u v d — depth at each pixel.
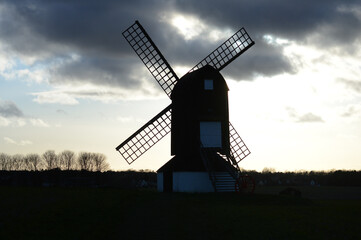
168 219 25.16
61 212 25.95
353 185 146.12
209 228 22.94
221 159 42.19
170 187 43.72
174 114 44.91
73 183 67.12
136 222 24.22
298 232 22.39
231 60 47.22
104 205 29.42
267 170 194.00
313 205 34.81
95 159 136.38
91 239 20.20
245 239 20.97
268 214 27.12
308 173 178.12
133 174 103.56
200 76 42.09
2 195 35.81
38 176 77.12
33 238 19.88
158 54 48.66
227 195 36.66
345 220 25.56
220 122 42.16
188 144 41.59
